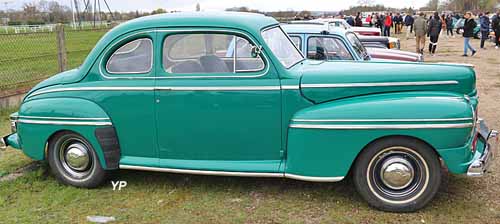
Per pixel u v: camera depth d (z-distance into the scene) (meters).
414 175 3.86
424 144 3.73
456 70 4.01
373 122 3.71
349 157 3.84
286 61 4.18
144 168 4.35
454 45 21.66
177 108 4.14
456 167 3.71
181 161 4.27
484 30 19.41
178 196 4.36
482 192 4.29
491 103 8.33
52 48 10.62
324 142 3.85
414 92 3.95
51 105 4.44
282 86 3.93
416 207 3.88
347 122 3.76
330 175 3.91
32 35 10.63
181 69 4.13
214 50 4.07
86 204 4.23
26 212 4.07
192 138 4.18
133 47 4.23
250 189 4.46
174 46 4.12
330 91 3.93
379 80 3.94
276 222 3.79
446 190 4.34
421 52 17.98
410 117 3.65
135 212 4.04
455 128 3.62
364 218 3.84
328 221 3.80
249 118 4.02
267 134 4.04
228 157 4.18
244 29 3.99
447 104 3.67
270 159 4.11
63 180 4.65
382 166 3.87
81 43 11.94
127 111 4.26
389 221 3.78
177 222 3.84
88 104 4.34
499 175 4.69
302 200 4.20
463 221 3.75
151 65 4.18
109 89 4.27
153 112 4.20
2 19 36.06
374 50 8.60
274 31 4.43
